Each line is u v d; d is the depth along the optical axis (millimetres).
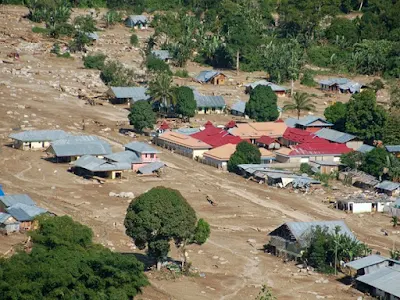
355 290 112875
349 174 167500
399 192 160000
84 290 90125
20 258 91562
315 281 115188
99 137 180250
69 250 97250
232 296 107438
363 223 144000
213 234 131375
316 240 121438
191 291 107625
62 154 162625
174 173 163375
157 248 111000
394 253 124188
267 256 124188
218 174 166375
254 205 147875
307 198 155125
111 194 146125
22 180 151000
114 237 124500
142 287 102625
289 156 175000
